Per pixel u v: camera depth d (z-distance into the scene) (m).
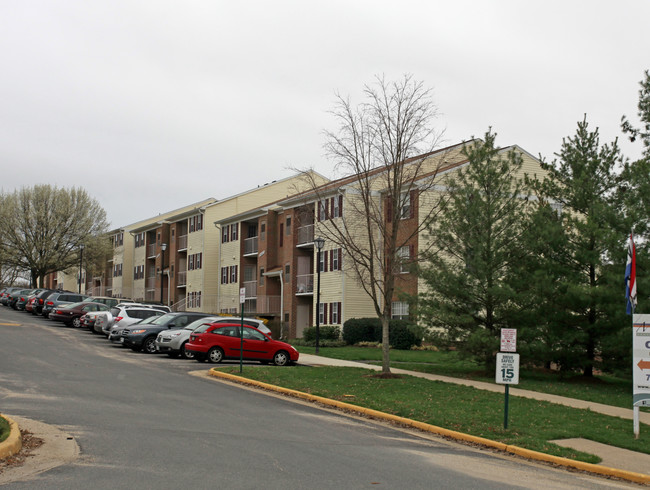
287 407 16.28
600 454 12.23
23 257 69.56
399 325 35.84
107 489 7.90
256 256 53.78
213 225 59.91
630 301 15.22
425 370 25.47
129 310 32.94
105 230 73.81
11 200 69.44
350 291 41.00
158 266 70.25
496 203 24.53
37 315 52.38
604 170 24.77
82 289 89.44
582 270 24.44
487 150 24.98
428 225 24.94
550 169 25.75
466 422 14.70
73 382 17.98
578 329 23.97
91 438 10.95
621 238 22.30
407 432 14.19
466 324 24.20
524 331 23.44
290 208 47.84
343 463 10.16
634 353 13.98
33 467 8.95
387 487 8.80
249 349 26.31
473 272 24.31
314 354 31.67
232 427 12.80
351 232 35.12
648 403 13.76
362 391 18.67
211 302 57.62
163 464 9.31
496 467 11.06
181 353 27.83
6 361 22.09
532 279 23.55
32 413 12.98
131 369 22.19
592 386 23.17
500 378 14.03
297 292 46.09
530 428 14.21
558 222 24.31
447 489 8.98
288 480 8.76
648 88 27.62
